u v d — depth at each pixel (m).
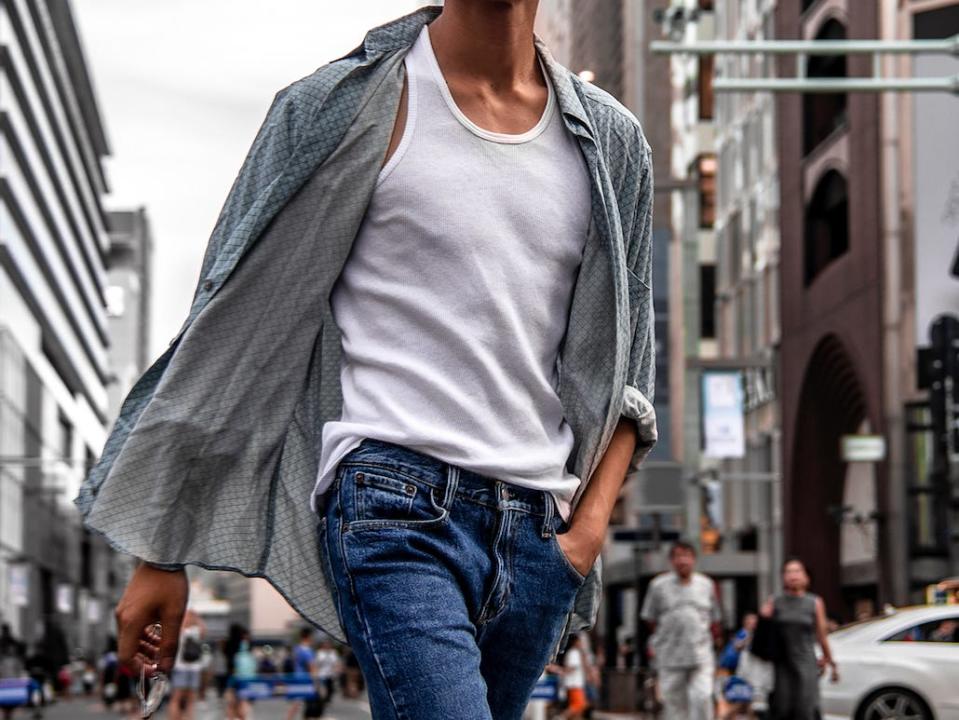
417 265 2.84
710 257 69.88
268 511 2.91
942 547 44.09
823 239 53.94
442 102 2.88
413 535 2.69
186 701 24.72
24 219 89.75
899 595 45.47
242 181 2.95
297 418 2.94
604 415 2.90
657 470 32.00
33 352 94.69
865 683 20.45
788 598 15.80
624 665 43.56
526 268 2.86
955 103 45.72
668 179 35.66
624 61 81.31
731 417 42.16
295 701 32.28
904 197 46.47
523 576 2.79
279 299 2.89
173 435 2.84
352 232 2.87
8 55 84.50
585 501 2.93
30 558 89.94
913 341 45.94
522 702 2.90
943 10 46.03
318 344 2.95
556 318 2.92
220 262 2.86
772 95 58.59
